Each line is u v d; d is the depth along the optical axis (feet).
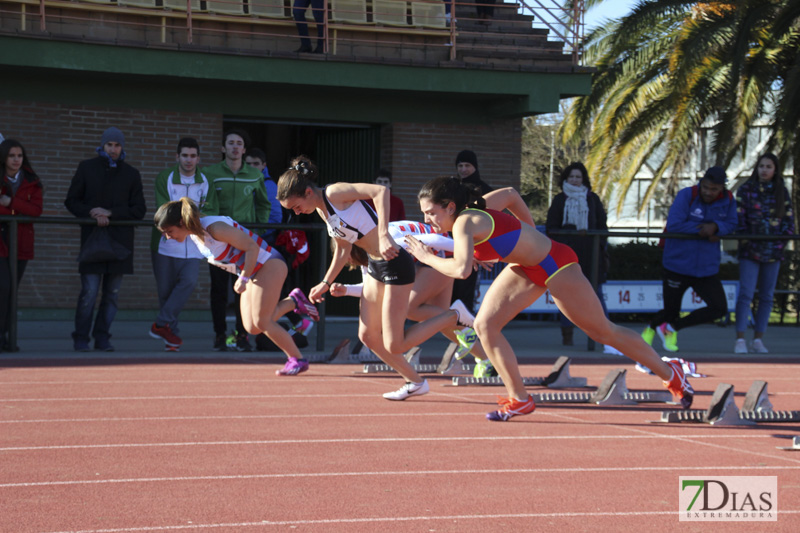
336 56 40.68
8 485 13.00
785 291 50.08
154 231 28.96
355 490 12.92
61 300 41.65
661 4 49.57
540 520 11.57
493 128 46.06
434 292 22.06
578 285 17.37
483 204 17.02
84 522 11.25
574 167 32.94
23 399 20.22
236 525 11.19
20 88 40.40
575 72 43.29
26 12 39.04
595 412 19.80
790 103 45.27
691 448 16.08
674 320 31.32
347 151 47.85
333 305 47.70
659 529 11.28
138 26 41.68
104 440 16.11
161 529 11.01
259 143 52.06
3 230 28.12
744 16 44.45
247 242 22.20
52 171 41.06
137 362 26.78
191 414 18.74
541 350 32.53
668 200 86.48
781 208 31.42
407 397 20.92
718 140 49.96
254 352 29.76
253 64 40.04
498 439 16.67
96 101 41.39
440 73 41.98
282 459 14.82
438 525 11.30
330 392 21.89
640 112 54.85
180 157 28.32
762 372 27.63
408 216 44.96
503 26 46.34
